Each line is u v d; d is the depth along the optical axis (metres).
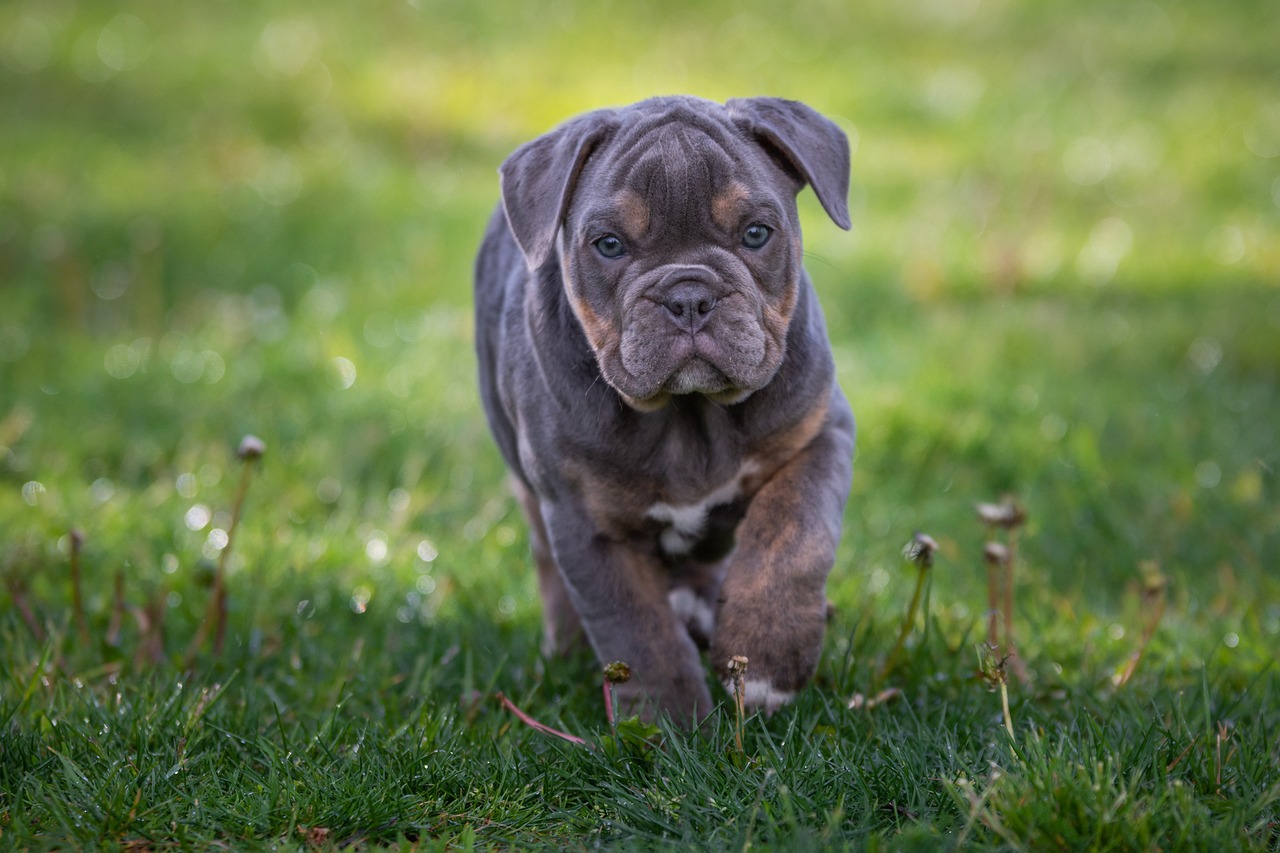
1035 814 4.54
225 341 12.08
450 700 6.27
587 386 5.79
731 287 5.52
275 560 7.99
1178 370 11.26
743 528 5.71
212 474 9.34
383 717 5.99
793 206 5.97
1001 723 5.67
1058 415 10.12
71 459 9.63
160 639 6.73
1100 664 6.49
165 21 24.25
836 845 4.55
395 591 7.63
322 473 9.41
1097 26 24.31
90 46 22.78
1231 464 9.24
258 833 4.96
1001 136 18.75
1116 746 5.18
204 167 17.47
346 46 22.95
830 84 20.92
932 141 18.69
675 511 5.87
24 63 21.88
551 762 5.45
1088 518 8.53
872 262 13.84
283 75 21.47
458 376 11.23
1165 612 7.19
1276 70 21.84
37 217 15.46
